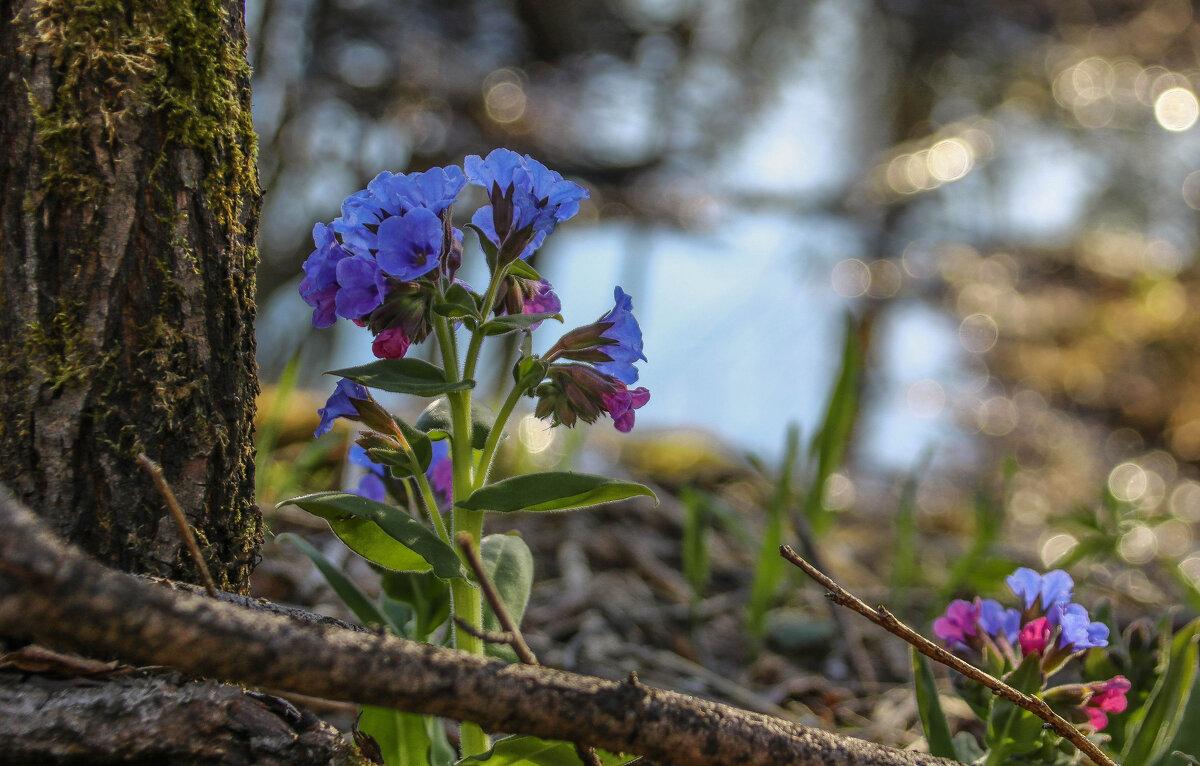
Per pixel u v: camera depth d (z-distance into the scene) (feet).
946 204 9.53
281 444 3.00
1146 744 1.73
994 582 2.40
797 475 3.05
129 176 1.64
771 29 8.59
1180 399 8.49
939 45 9.30
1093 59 9.18
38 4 1.62
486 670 1.51
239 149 1.70
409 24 7.12
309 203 6.63
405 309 1.64
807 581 2.76
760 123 8.66
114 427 1.64
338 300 1.63
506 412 1.69
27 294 1.63
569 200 1.66
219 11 1.68
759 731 1.55
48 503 1.63
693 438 4.50
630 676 1.53
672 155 8.11
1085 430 8.64
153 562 1.65
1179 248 9.60
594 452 4.17
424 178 1.65
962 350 9.43
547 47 7.92
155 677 1.57
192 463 1.67
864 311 9.05
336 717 1.88
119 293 1.64
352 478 2.43
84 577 1.44
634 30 8.18
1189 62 9.03
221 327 1.69
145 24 1.65
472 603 1.70
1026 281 9.43
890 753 1.59
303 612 1.63
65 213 1.63
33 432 1.63
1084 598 2.68
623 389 1.68
